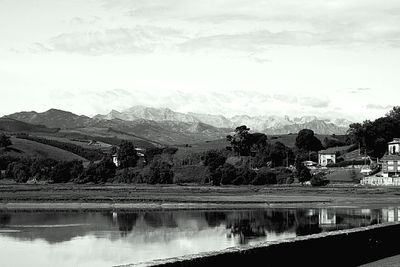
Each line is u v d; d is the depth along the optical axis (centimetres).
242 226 9494
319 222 9931
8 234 8438
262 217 11194
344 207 13475
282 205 14138
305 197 16300
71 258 6253
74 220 10756
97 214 12206
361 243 3020
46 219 10981
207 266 1995
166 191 18500
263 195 17138
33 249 6938
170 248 6988
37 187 19888
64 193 17538
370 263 3048
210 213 12356
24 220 10738
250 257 2198
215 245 7194
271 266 2306
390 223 3503
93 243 7462
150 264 1811
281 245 2366
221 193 17875
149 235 8325
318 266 2616
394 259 3231
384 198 15850
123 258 6253
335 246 2755
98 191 18425
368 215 11150
